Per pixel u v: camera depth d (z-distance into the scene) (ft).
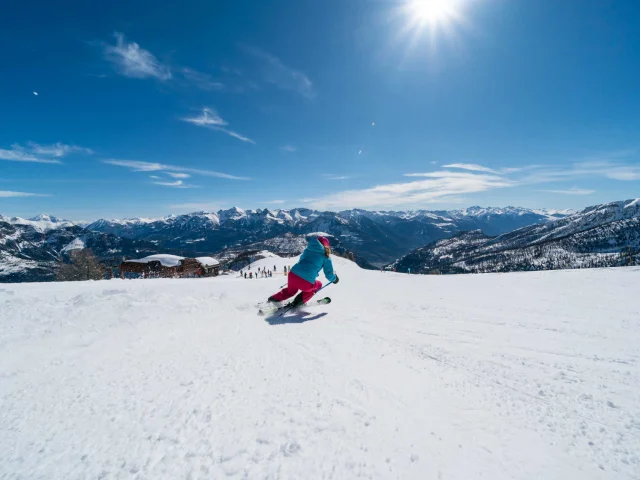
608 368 13.91
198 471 7.91
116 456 8.54
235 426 9.78
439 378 13.09
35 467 8.12
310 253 26.68
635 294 29.78
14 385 12.93
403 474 7.64
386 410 10.55
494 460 8.13
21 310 21.12
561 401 11.16
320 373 13.55
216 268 192.75
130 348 17.24
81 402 11.50
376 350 16.48
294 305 25.94
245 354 16.07
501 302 28.50
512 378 13.08
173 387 12.53
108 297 24.11
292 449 8.65
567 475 7.56
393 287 41.60
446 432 9.36
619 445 8.64
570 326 20.43
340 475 7.66
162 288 29.96
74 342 17.75
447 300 30.14
